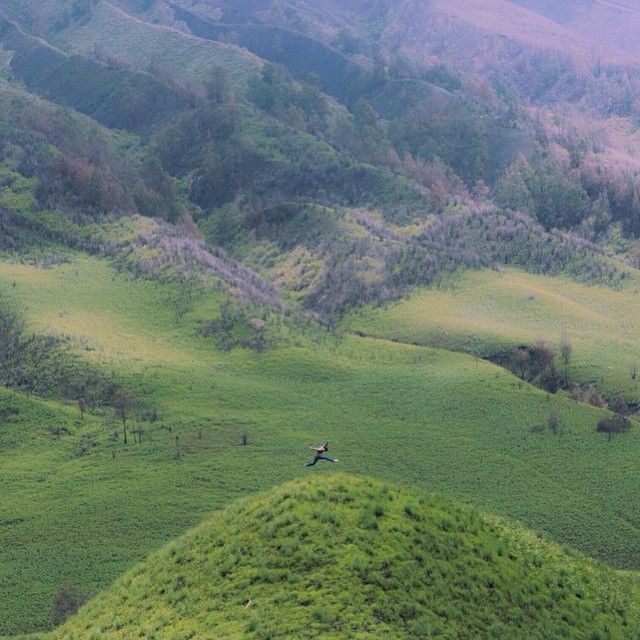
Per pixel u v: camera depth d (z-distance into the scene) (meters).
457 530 61.09
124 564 99.31
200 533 61.06
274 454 131.12
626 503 120.88
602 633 57.00
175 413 143.38
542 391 156.25
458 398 151.75
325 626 48.44
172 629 51.69
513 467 129.75
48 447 134.25
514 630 53.12
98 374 152.88
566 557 66.38
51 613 88.12
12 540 107.06
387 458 132.25
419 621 49.94
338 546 54.69
